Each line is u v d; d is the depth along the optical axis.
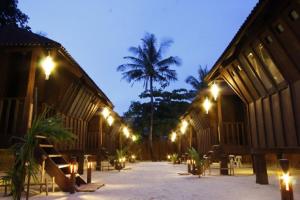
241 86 11.30
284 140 8.52
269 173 13.23
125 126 28.20
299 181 9.70
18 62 10.62
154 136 39.47
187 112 22.55
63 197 6.87
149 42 39.91
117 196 7.01
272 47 8.13
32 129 5.62
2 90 9.90
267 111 9.80
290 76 8.01
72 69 11.14
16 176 5.43
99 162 17.69
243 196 6.94
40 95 10.84
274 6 7.06
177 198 6.68
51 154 8.81
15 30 10.61
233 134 15.30
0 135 8.75
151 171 16.52
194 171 13.09
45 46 9.03
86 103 15.44
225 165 13.52
